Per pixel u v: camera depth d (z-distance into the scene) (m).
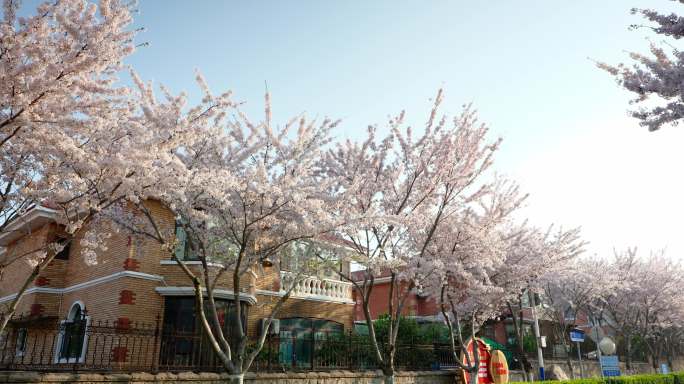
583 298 27.03
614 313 31.89
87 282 17.08
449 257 14.17
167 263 15.98
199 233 10.90
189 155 10.62
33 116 7.29
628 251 31.16
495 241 14.93
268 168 11.02
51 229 18.27
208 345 15.33
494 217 14.98
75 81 7.51
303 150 11.27
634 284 29.38
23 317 17.19
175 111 8.85
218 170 10.05
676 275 31.08
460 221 14.12
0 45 6.79
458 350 18.91
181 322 15.70
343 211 11.85
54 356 16.77
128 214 10.62
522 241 18.31
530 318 30.03
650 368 36.06
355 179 11.75
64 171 7.92
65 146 7.46
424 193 12.93
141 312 15.20
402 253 13.78
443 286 14.21
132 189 8.41
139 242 10.90
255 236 10.70
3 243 21.72
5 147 8.39
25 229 18.92
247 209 10.02
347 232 10.73
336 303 21.50
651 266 31.42
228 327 16.08
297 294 19.91
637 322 32.56
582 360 30.17
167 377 10.72
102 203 8.86
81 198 8.42
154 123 8.93
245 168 10.89
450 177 12.95
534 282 19.08
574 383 17.73
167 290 15.66
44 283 18.42
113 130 8.52
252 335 17.73
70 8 7.27
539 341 21.66
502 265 16.50
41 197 8.25
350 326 21.83
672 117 7.42
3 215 8.88
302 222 10.20
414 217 12.16
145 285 15.52
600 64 7.71
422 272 13.18
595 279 25.88
